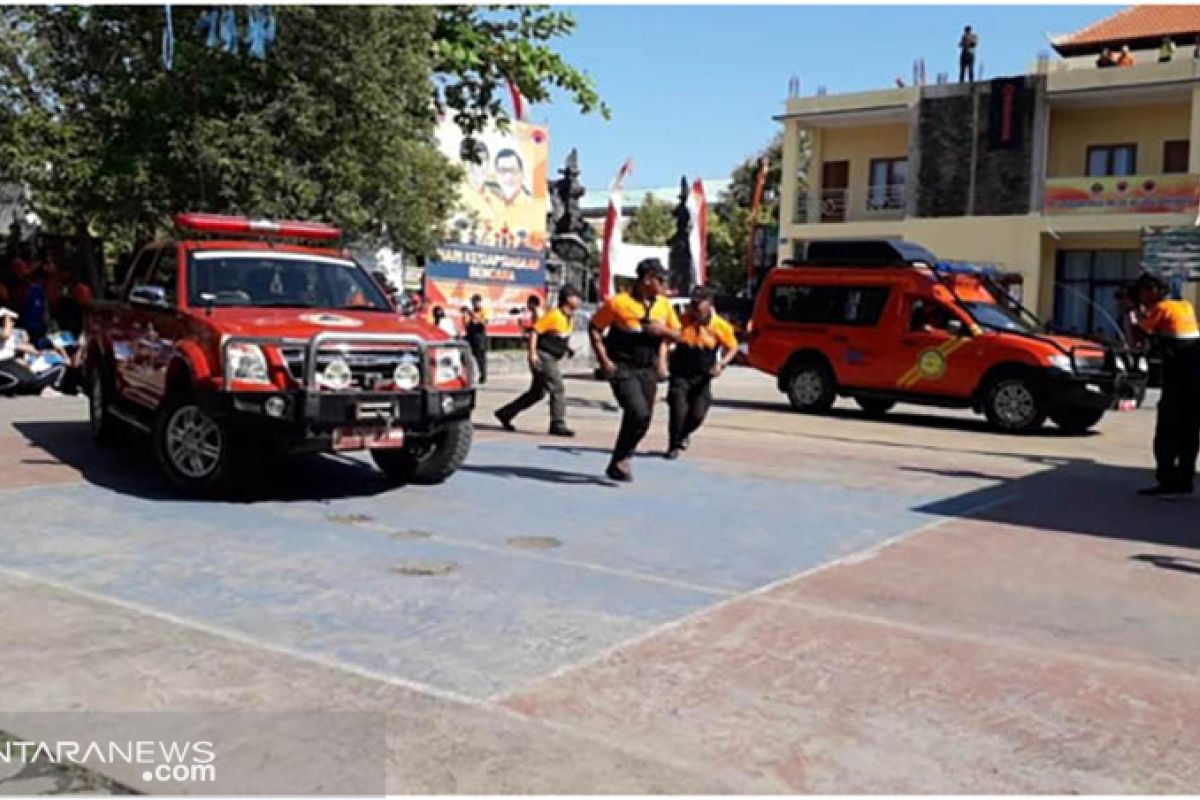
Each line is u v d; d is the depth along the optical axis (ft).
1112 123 108.37
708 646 16.97
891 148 120.16
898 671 16.14
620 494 29.89
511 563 21.74
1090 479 35.81
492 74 74.23
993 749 13.46
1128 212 101.04
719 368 36.68
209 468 26.96
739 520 26.86
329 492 28.78
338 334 26.30
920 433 49.24
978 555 23.94
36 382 50.70
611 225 80.64
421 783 12.07
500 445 39.22
